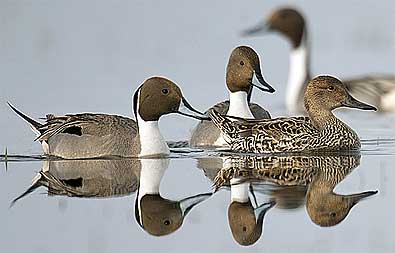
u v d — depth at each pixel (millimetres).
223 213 12820
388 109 23812
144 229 12266
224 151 17109
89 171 15359
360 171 15125
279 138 16828
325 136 16953
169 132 19094
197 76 24156
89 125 16484
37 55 26094
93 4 30984
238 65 17922
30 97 21906
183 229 12273
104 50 26766
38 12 29750
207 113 18203
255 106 18875
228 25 29547
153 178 14758
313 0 32938
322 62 27094
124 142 16422
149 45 27375
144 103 16406
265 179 14594
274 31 25406
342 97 17047
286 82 25078
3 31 28000
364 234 12133
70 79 23766
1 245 11695
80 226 12352
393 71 26188
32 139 18141
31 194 13812
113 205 13234
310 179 14555
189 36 28312
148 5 31234
